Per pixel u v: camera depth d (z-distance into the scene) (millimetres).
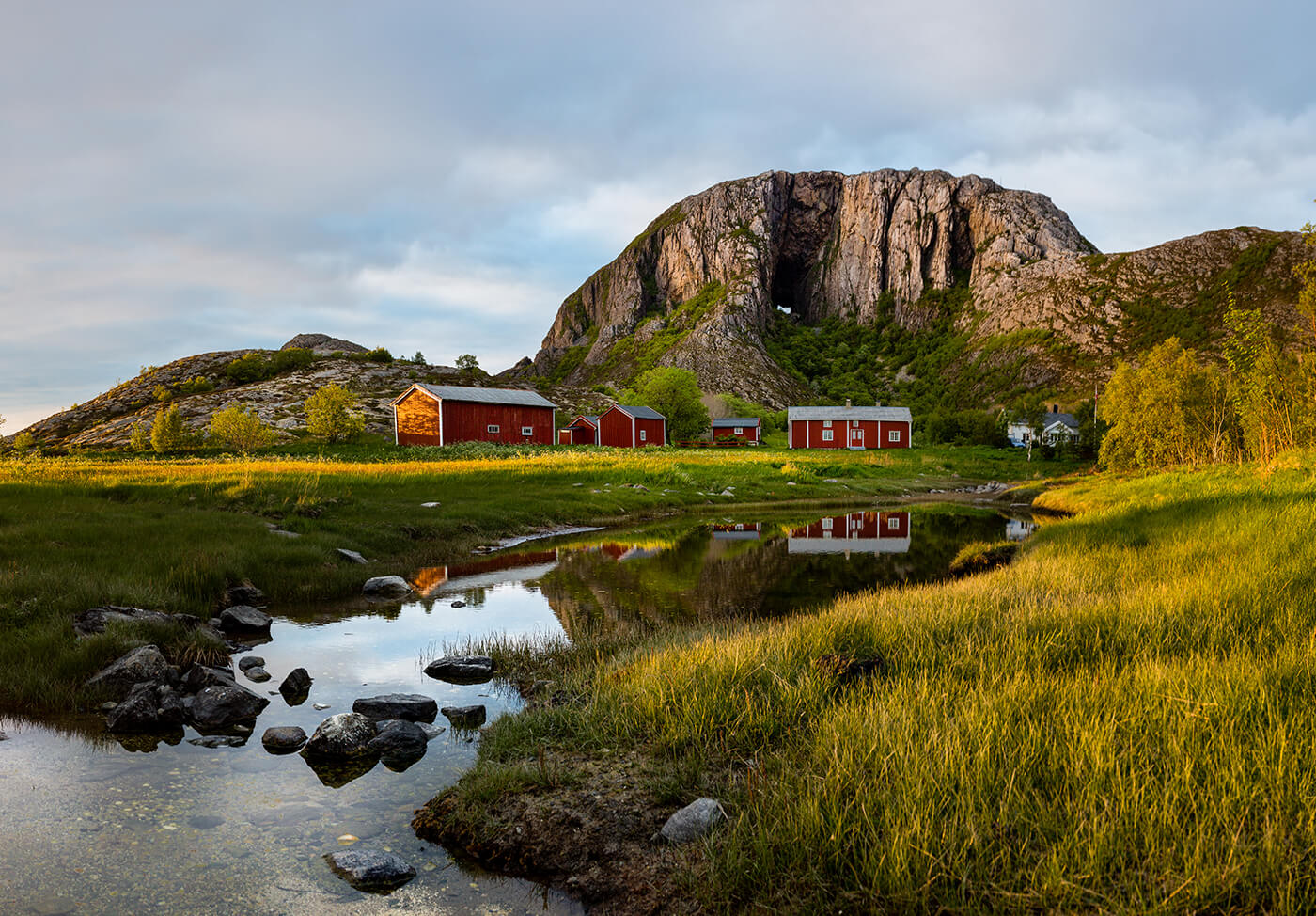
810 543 19953
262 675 8211
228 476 24469
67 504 17031
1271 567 8766
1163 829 3447
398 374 105125
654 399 94250
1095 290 176625
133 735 6438
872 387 196000
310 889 4047
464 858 4438
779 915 3500
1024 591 9938
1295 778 3688
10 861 4250
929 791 4000
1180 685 5059
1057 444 65062
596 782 5078
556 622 10891
